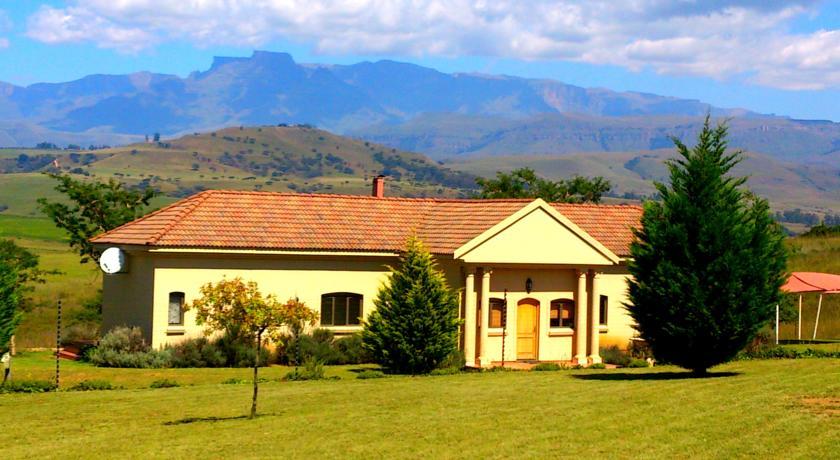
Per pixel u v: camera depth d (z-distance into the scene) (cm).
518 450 1773
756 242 2748
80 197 5106
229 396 2625
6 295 2950
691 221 2731
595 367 3600
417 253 3281
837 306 5141
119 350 3506
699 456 1677
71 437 2092
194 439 2008
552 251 3725
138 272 3641
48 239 9994
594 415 2084
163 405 2494
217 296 2184
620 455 1708
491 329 3756
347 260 3772
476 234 3600
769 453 1673
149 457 1850
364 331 3294
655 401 2231
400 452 1803
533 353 3841
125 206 5244
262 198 3925
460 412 2205
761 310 2714
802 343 4216
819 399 2156
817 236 7531
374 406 2348
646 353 3897
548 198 6906
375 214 3991
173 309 3556
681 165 2808
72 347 4125
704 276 2698
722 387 2409
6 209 18838
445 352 3259
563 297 3891
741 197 2817
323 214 3912
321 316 3756
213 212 3744
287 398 2548
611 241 4138
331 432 2022
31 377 3103
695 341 2725
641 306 2811
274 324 2255
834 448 1684
